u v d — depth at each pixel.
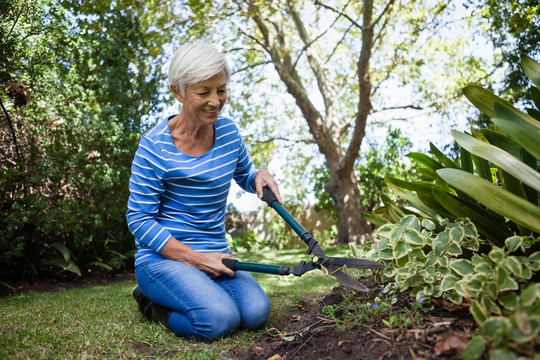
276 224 12.33
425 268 1.70
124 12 6.64
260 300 2.23
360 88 8.84
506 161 1.56
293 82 10.49
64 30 4.94
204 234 2.34
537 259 1.45
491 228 1.80
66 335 2.00
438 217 2.15
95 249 5.20
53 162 4.53
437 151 2.05
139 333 2.10
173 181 2.25
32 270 4.51
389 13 8.91
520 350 1.12
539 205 1.80
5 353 1.69
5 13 4.10
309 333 1.80
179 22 9.24
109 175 4.90
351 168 10.55
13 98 4.42
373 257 1.94
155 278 2.20
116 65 5.61
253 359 1.79
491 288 1.34
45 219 4.32
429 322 1.53
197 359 1.75
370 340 1.51
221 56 2.11
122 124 5.11
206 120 2.16
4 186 4.38
